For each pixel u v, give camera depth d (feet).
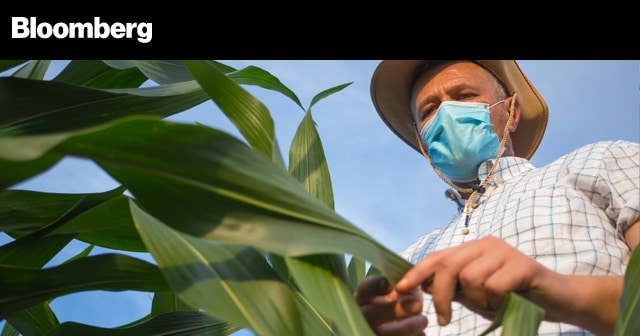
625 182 3.62
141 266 2.14
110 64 2.57
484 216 4.25
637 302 1.65
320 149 2.53
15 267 2.04
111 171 1.56
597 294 2.21
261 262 1.72
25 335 2.69
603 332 2.29
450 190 4.91
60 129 2.11
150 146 1.47
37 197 2.45
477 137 4.93
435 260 1.91
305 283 1.62
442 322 1.88
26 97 2.10
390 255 1.75
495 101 5.30
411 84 5.86
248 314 1.53
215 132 1.49
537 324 1.68
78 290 2.14
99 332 2.35
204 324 2.44
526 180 4.21
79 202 2.35
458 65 5.43
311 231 1.56
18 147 1.28
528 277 1.94
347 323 1.52
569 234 3.60
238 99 1.84
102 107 2.18
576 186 3.79
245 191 1.54
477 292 1.89
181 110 2.37
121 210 2.30
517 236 3.78
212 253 1.68
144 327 2.39
